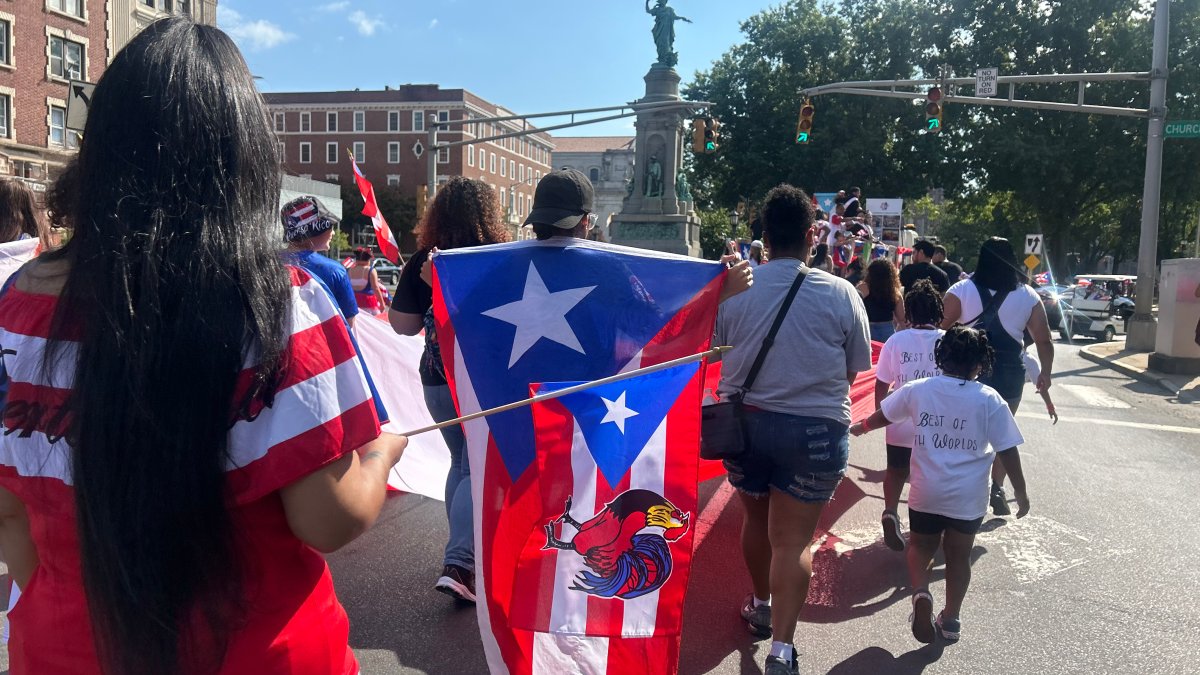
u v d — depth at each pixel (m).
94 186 1.26
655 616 2.80
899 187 40.59
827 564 4.88
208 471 1.20
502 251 3.34
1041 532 5.54
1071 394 12.87
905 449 4.84
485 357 3.19
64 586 1.32
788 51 42.88
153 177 1.24
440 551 4.81
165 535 1.19
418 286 4.11
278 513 1.34
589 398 2.91
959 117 39.56
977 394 3.92
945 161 39.62
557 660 2.76
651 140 26.94
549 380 3.14
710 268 3.22
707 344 3.18
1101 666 3.69
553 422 2.90
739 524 5.40
